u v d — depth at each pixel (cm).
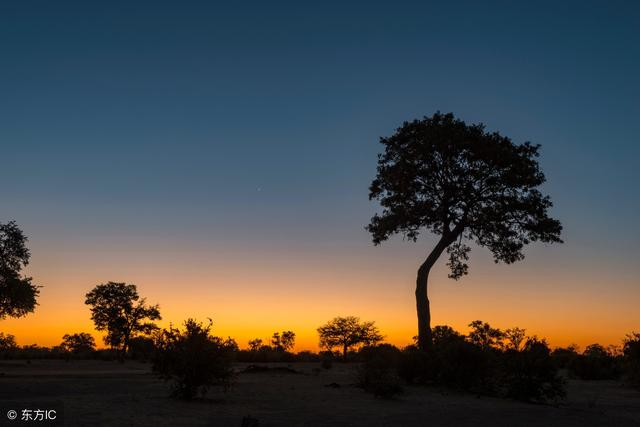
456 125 3669
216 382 2025
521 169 3584
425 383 3034
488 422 1717
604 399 2788
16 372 3906
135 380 2761
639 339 3750
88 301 8306
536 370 2592
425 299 3584
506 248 3862
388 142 3875
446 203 3741
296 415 1705
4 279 5281
